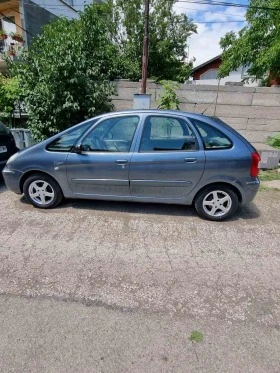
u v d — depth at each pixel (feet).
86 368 5.32
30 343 5.86
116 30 49.06
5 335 6.04
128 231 10.88
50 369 5.29
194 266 8.75
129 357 5.58
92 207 12.99
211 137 11.20
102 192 12.12
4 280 7.88
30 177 12.47
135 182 11.62
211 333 6.23
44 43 22.07
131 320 6.55
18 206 13.01
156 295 7.41
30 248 9.50
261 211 13.14
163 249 9.69
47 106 20.71
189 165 11.14
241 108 25.76
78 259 8.93
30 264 8.63
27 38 44.24
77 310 6.81
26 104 21.76
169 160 11.16
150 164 11.28
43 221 11.53
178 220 11.94
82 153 11.70
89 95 21.27
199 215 12.10
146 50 25.73
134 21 47.73
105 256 9.14
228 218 12.19
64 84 20.36
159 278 8.11
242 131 26.45
